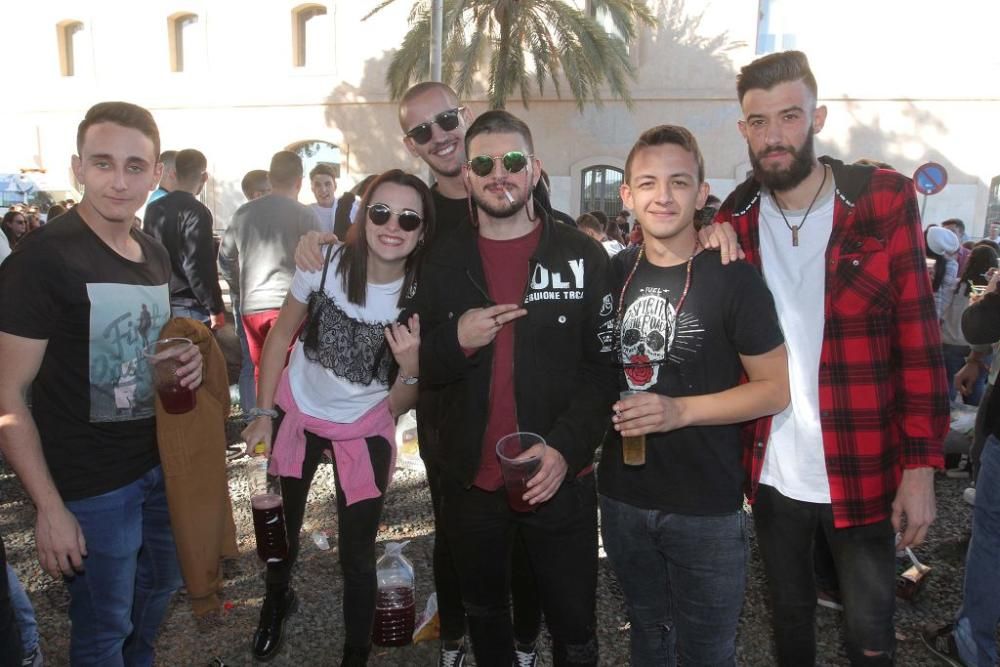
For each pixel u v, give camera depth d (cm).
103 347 194
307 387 246
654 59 1780
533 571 215
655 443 193
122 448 202
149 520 221
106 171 190
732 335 188
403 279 241
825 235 200
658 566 204
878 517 195
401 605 285
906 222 192
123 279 200
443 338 194
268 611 272
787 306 202
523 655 249
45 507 182
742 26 1736
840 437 195
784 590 208
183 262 471
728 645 195
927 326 190
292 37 1908
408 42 1531
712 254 192
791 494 203
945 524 396
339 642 285
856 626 199
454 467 204
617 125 1814
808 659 209
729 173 1789
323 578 337
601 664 272
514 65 1527
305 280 244
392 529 390
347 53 1886
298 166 494
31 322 180
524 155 192
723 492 190
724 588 191
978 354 364
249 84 1942
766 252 208
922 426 191
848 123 1739
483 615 213
